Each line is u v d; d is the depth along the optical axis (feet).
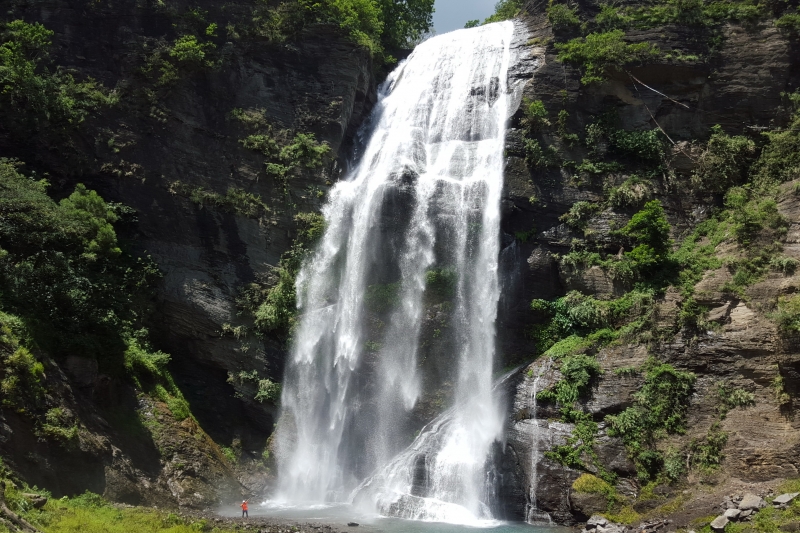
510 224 114.73
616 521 82.74
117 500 80.53
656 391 93.04
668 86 122.11
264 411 105.81
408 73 151.74
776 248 96.17
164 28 124.47
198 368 107.24
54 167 108.27
